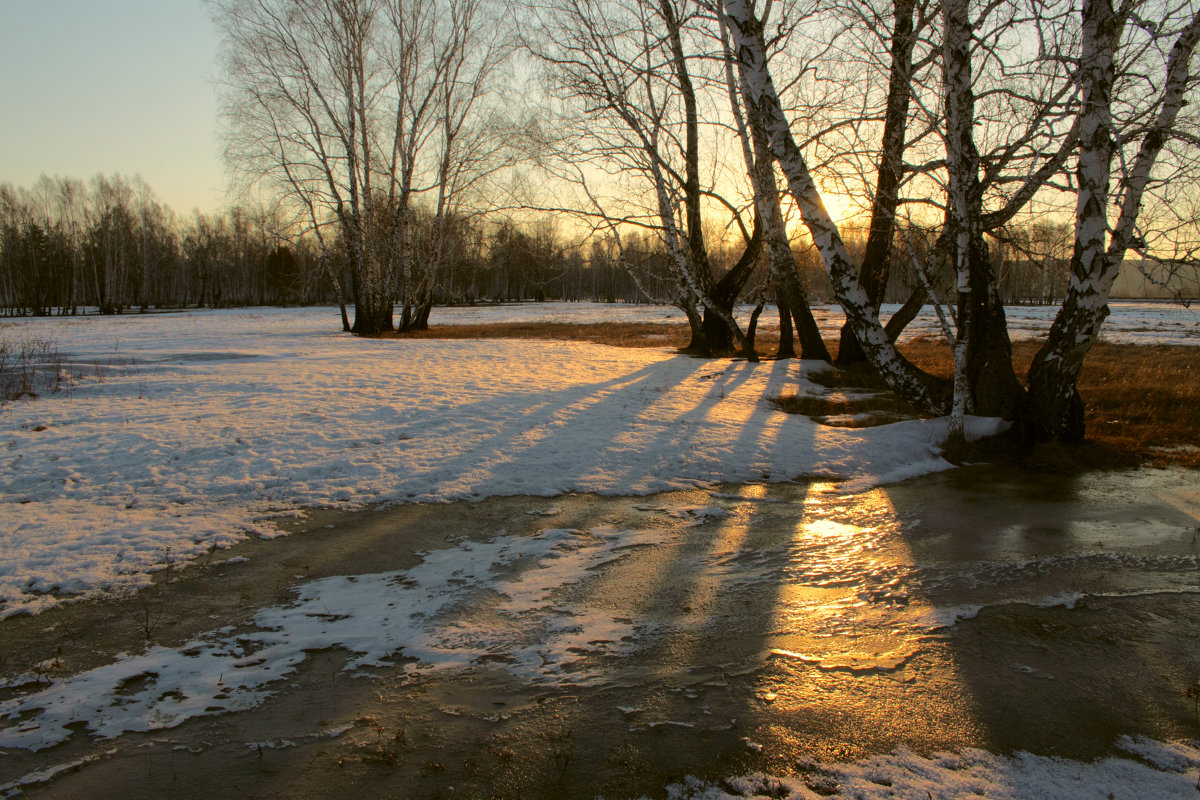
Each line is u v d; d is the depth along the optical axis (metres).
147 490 7.52
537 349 21.98
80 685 4.02
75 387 12.59
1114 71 9.04
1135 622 4.80
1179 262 8.51
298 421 10.23
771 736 3.53
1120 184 8.55
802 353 18.80
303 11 27.14
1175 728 3.61
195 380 13.54
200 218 94.81
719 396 13.41
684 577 5.65
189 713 3.75
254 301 91.69
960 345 9.80
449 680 4.07
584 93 17.16
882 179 11.91
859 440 10.23
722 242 22.42
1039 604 5.09
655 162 17.83
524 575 5.67
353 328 31.28
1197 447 10.12
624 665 4.23
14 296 70.00
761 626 4.76
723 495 8.05
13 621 4.82
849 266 10.80
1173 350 23.61
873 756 3.38
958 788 3.14
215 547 6.20
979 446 9.84
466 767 3.30
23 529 6.34
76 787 3.18
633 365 17.78
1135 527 6.89
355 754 3.41
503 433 9.98
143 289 69.69
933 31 10.24
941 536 6.66
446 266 33.56
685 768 3.29
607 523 7.03
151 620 4.84
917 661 4.26
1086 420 11.69
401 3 27.69
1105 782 3.20
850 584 5.51
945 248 10.62
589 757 3.37
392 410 10.99
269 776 3.25
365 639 4.55
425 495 7.70
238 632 4.67
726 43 13.38
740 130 16.19
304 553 6.10
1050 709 3.77
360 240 30.08
